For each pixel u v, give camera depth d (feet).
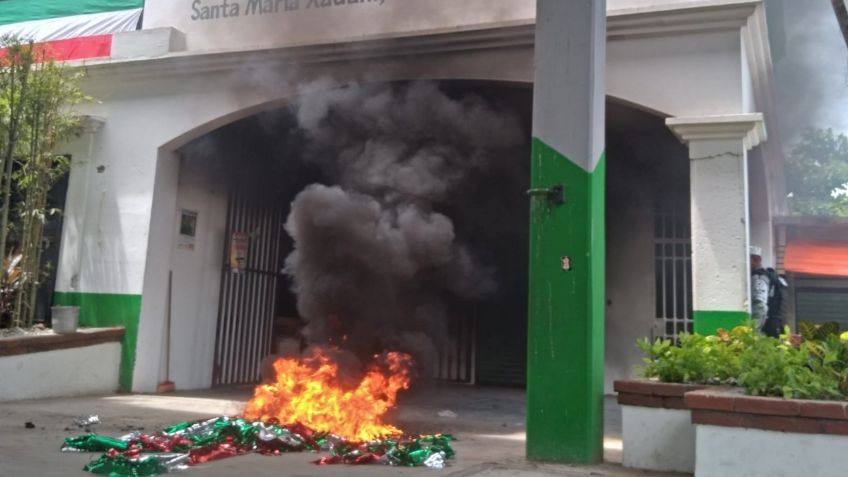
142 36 30.50
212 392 30.94
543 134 17.12
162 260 30.17
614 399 31.99
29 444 16.61
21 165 28.84
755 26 22.81
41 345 25.41
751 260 26.20
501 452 18.08
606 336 33.60
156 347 29.89
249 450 16.60
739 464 13.05
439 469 15.01
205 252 32.86
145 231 29.37
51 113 28.53
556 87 17.15
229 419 18.10
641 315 33.22
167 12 31.17
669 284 33.09
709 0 22.13
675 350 16.52
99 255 29.86
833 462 12.40
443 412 26.09
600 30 17.56
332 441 17.38
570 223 16.63
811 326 16.55
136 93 30.48
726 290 21.18
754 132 21.77
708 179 21.76
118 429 19.72
